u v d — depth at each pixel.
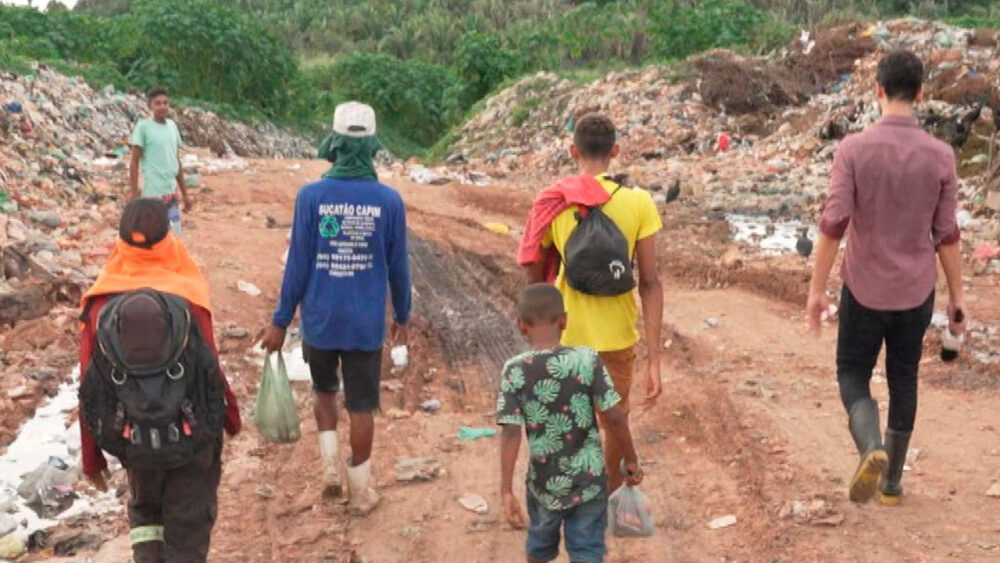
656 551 5.31
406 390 7.89
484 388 8.05
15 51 29.14
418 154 42.62
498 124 31.66
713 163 20.52
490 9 75.12
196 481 4.32
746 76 25.14
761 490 5.90
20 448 6.45
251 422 6.97
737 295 10.50
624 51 38.66
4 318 8.52
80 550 5.29
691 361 8.41
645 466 6.40
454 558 5.30
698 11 33.41
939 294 9.90
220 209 14.30
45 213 11.95
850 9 56.38
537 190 17.75
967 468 6.12
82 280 9.41
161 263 4.34
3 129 15.59
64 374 7.64
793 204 15.23
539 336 4.24
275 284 10.16
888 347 5.48
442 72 47.75
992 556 5.09
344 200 5.37
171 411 4.02
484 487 6.11
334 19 74.81
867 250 5.22
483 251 12.52
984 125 16.78
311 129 38.97
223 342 8.30
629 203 4.77
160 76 33.16
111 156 19.06
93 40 33.50
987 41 23.33
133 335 3.98
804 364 8.17
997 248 11.29
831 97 23.78
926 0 57.66
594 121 4.81
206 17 34.75
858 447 5.18
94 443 4.36
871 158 5.10
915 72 5.13
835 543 5.28
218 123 32.12
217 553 5.29
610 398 4.21
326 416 5.77
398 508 5.84
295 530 5.55
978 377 7.67
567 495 4.20
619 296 4.79
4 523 5.48
